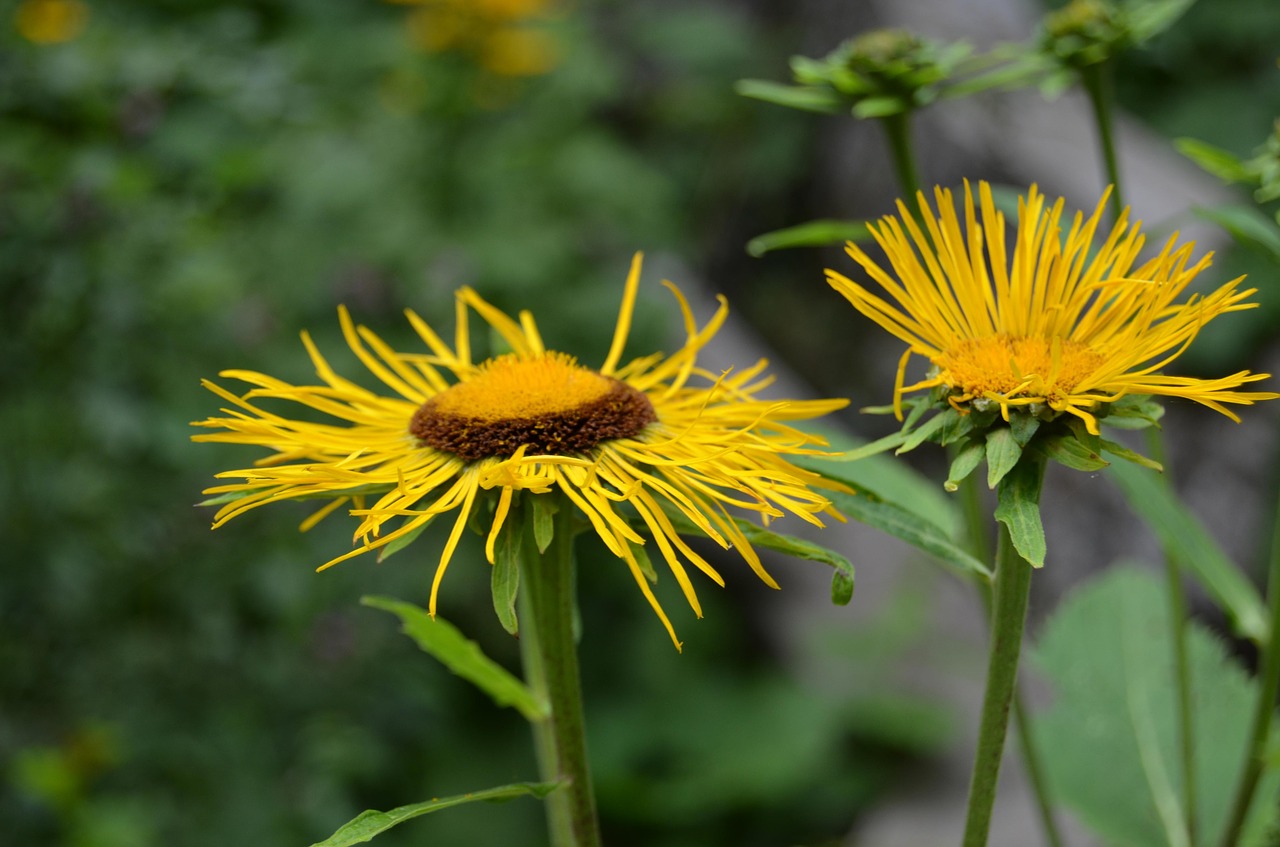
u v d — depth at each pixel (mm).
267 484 353
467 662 383
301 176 1103
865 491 364
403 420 373
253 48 1085
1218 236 1164
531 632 390
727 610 1170
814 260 1428
